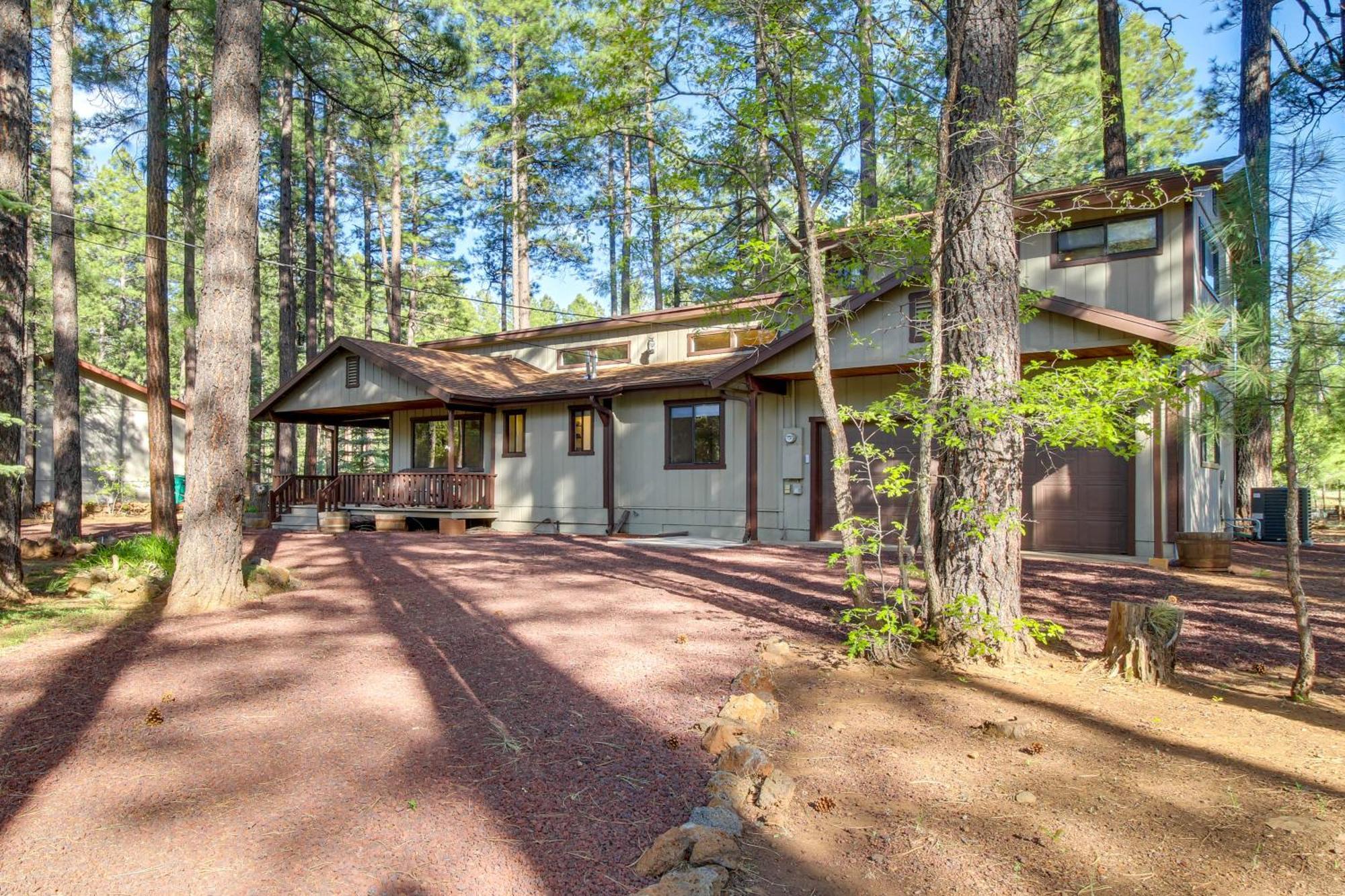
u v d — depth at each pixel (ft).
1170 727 12.75
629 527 50.24
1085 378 15.48
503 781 10.66
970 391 16.60
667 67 21.98
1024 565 31.89
